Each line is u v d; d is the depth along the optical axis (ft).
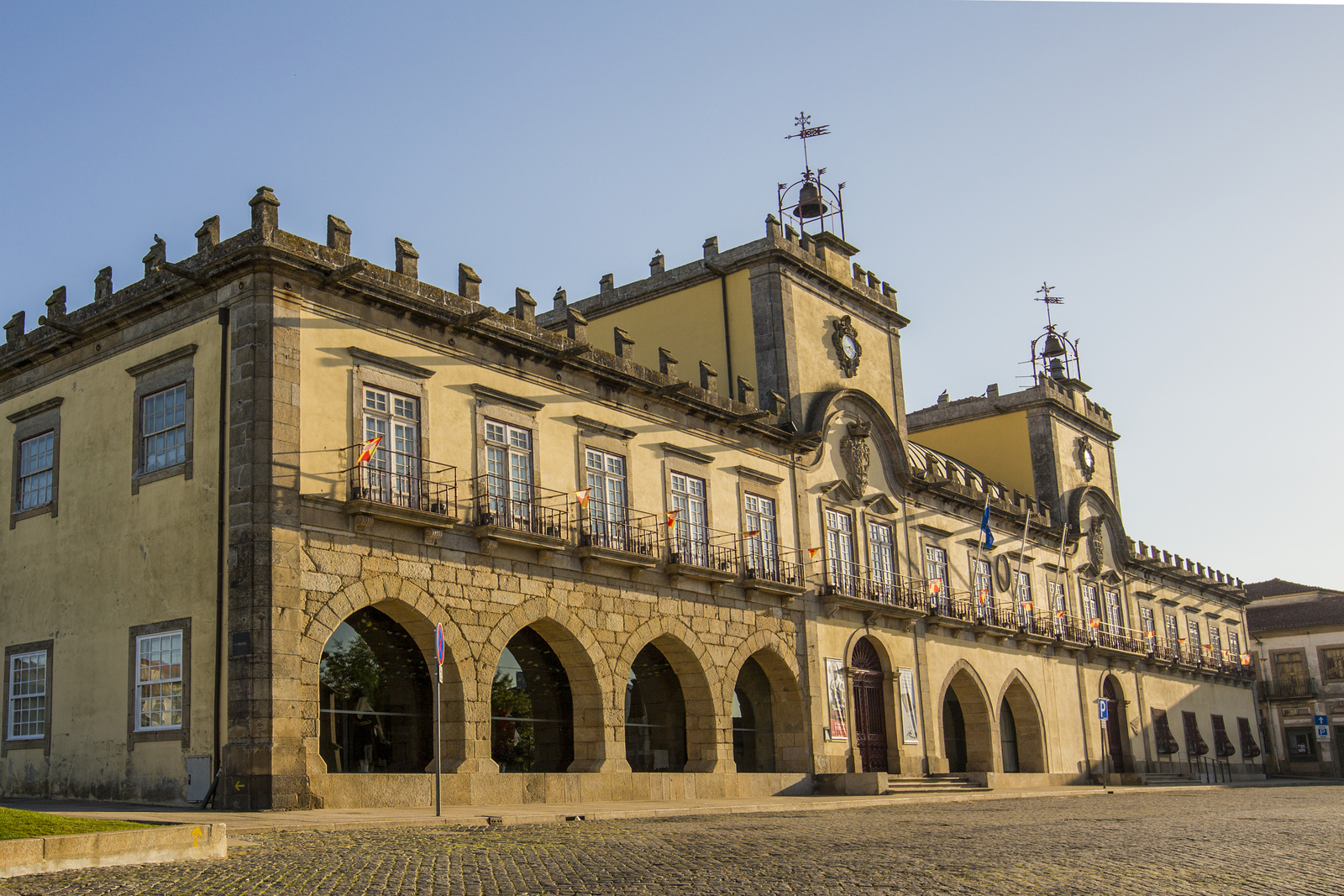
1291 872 45.52
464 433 88.58
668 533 104.73
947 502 149.89
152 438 83.61
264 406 75.92
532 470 93.56
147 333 85.46
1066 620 171.94
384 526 80.79
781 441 121.19
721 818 76.54
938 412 191.42
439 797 72.23
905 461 139.13
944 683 141.18
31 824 44.65
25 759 87.20
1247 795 126.52
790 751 115.55
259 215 78.07
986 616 150.92
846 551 128.67
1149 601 204.23
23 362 94.63
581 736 95.09
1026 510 166.09
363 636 82.84
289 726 72.74
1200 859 50.01
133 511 83.25
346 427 80.43
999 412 185.26
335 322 81.15
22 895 36.32
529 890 38.63
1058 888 40.19
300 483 76.64
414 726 84.58
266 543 74.13
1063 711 167.84
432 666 83.51
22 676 89.45
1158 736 195.11
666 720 106.73
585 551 94.12
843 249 137.18
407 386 84.99
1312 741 249.75
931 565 144.25
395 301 84.38
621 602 98.37
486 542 86.94
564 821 69.31
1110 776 166.71
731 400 115.14
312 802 72.18
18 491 94.12
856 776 110.83
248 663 72.54
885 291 144.15
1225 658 229.25
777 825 68.39
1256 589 286.46
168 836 45.06
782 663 115.55
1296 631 256.32
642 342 133.08
